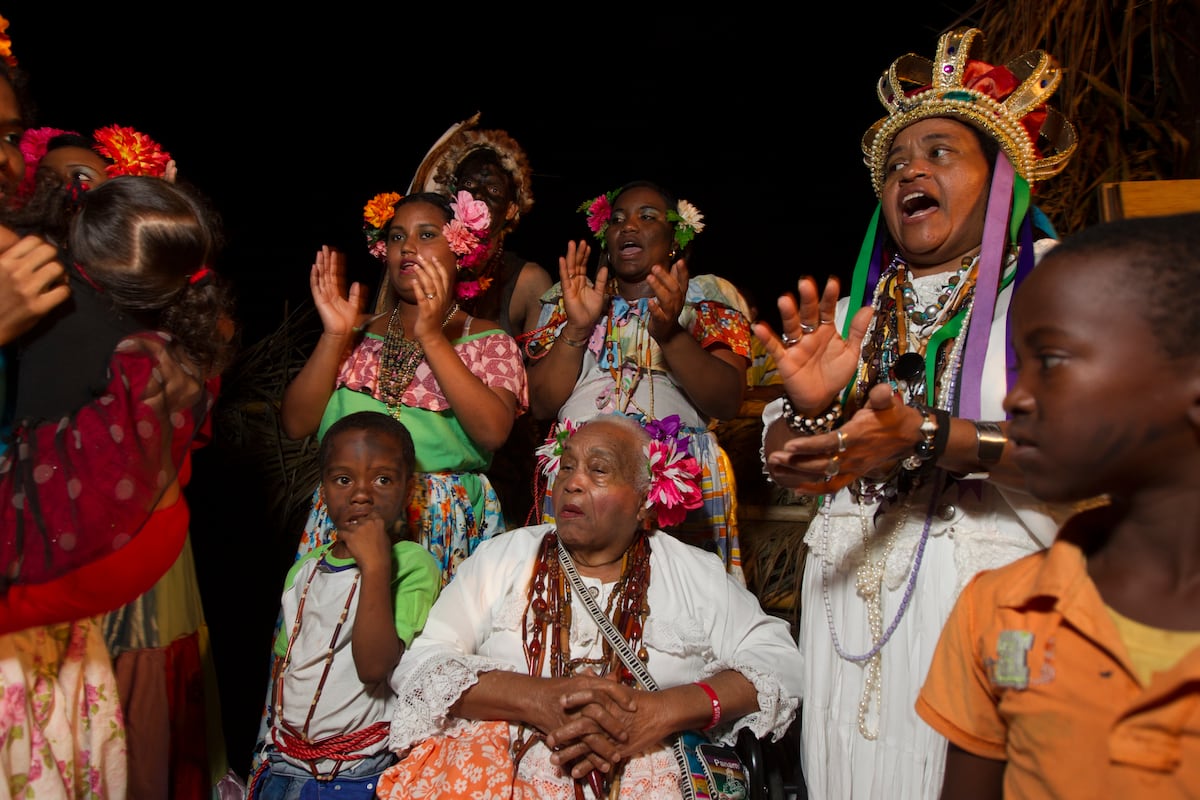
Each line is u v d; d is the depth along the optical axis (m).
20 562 1.79
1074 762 1.21
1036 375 1.27
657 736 2.21
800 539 3.53
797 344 1.82
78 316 1.91
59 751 1.91
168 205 1.96
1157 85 3.12
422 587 2.66
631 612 2.42
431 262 2.92
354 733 2.55
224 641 3.78
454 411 2.92
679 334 2.92
